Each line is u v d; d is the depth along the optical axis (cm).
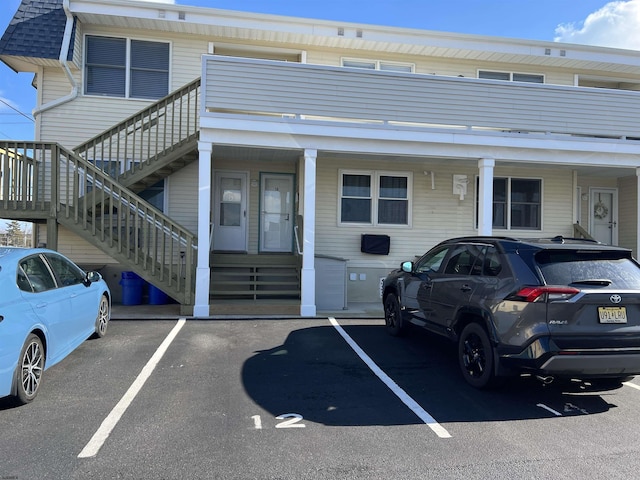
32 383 432
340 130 859
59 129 1042
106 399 440
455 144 910
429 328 590
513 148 940
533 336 412
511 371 438
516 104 940
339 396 460
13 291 423
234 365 553
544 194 1225
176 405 428
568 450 350
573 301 410
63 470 311
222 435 367
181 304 841
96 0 998
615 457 339
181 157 985
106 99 1061
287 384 492
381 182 1146
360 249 1126
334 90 868
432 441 363
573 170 1212
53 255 551
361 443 357
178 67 1095
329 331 740
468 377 497
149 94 1087
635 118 989
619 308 419
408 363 574
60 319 493
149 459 327
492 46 1165
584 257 453
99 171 840
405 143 898
